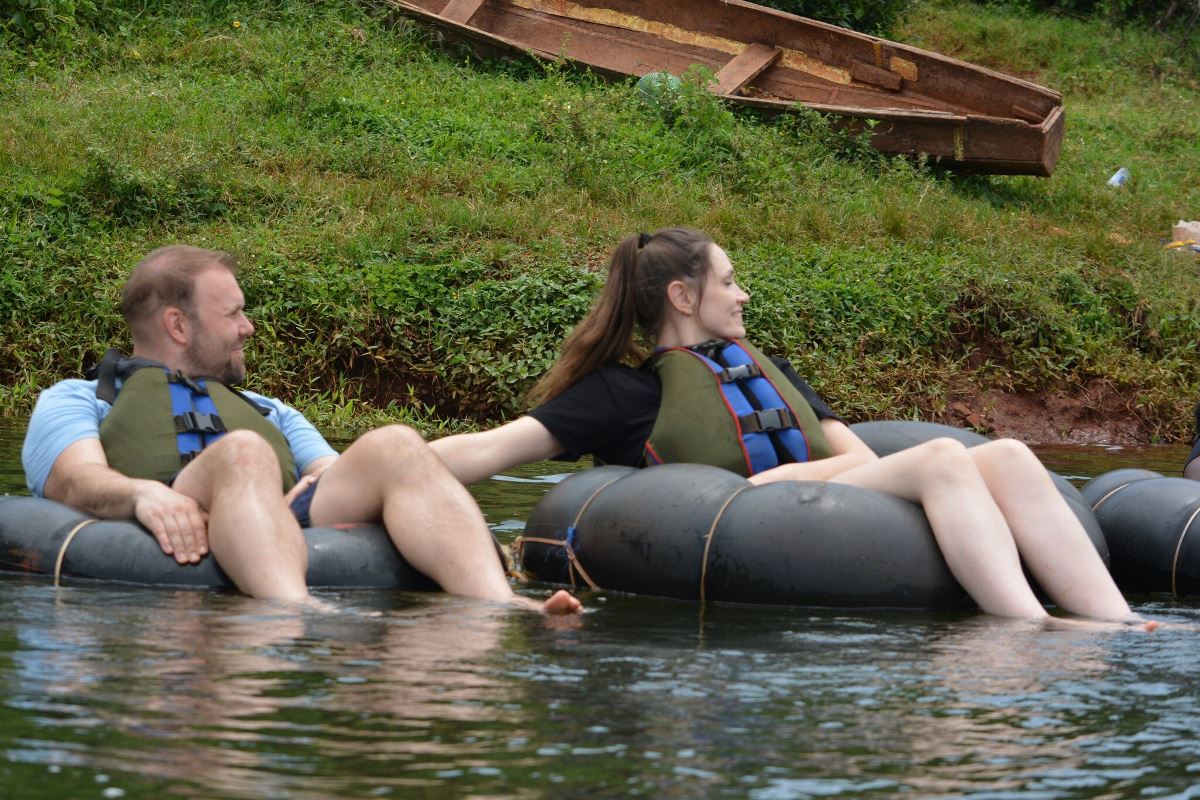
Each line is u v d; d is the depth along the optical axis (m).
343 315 17.86
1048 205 27.28
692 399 8.27
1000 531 7.14
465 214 20.44
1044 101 26.41
